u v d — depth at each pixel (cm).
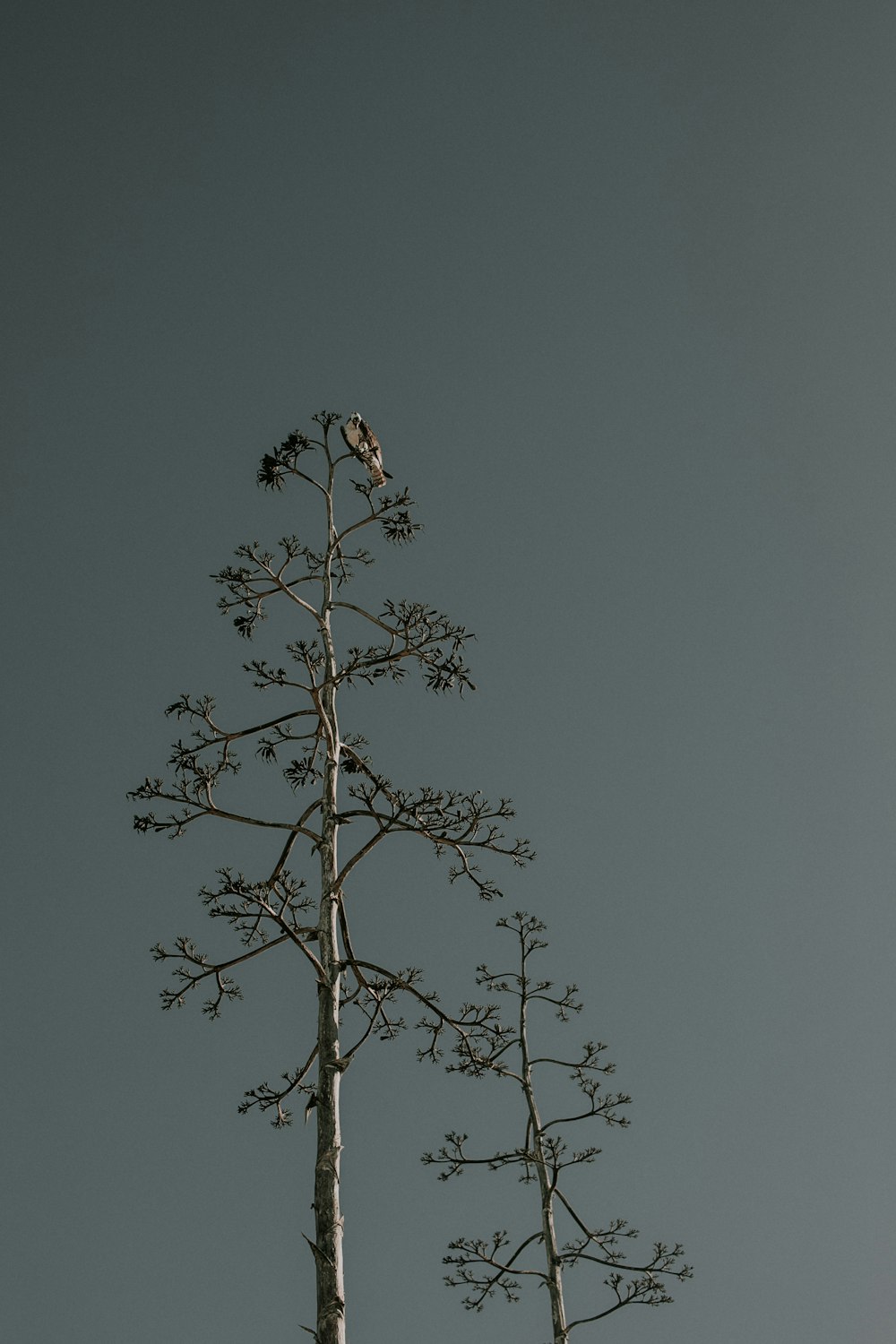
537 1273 1586
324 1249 949
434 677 1259
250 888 1096
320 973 1091
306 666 1253
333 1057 1052
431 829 1168
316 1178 988
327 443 1409
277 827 1177
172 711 1209
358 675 1252
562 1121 1700
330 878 1150
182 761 1174
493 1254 1642
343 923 1173
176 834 1161
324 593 1316
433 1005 1141
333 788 1203
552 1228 1606
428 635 1263
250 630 1309
